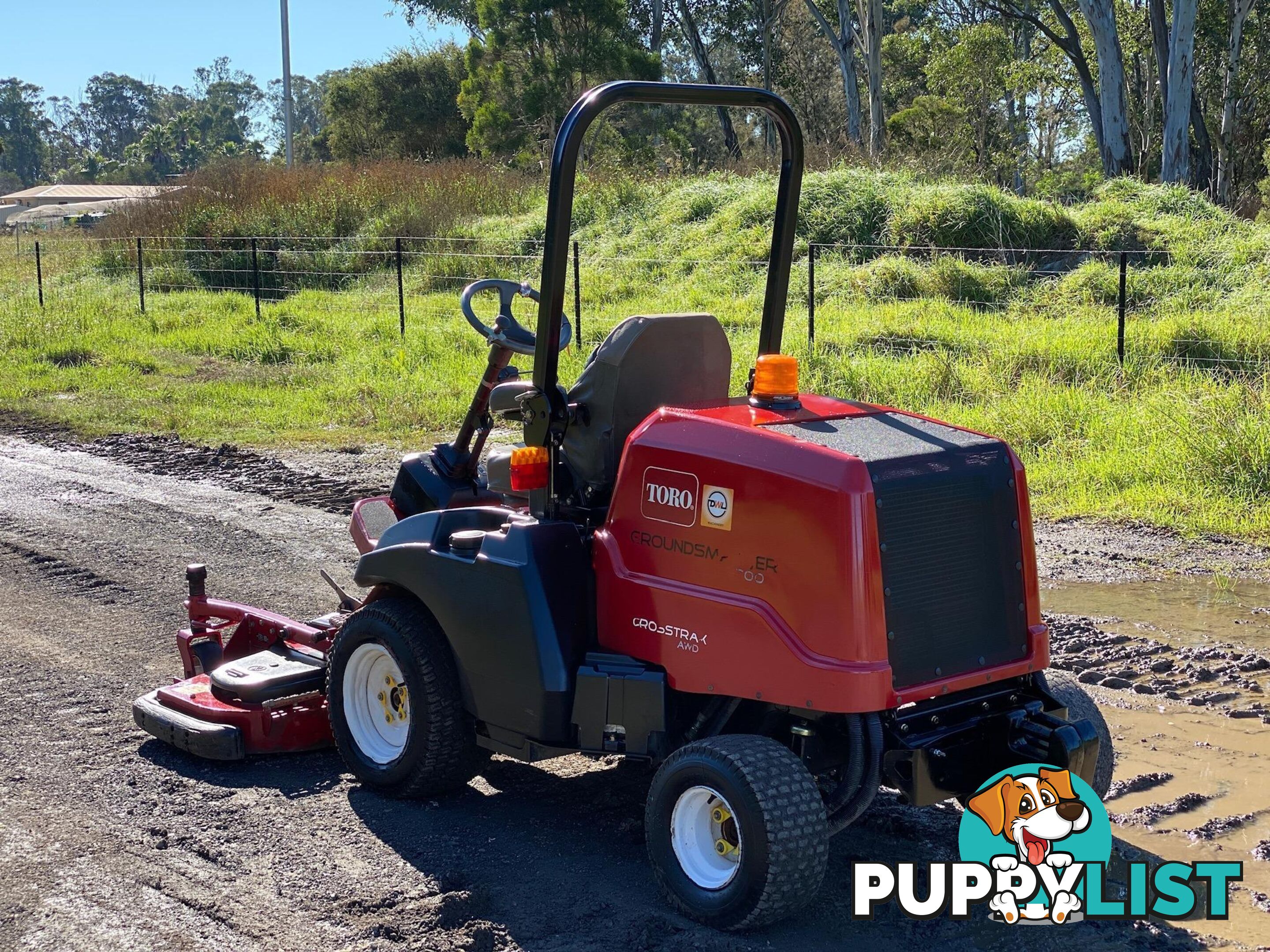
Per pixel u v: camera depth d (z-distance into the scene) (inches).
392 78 1980.8
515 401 175.8
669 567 152.7
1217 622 257.3
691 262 735.1
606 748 157.3
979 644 150.3
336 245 931.3
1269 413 366.9
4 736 202.5
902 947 140.5
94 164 4864.7
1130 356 466.3
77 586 289.3
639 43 1705.2
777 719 153.4
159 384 576.1
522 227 884.0
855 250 718.5
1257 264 615.5
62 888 152.6
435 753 171.9
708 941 140.0
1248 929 144.6
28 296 870.4
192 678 213.2
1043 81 1610.5
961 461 149.2
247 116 5162.4
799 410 162.1
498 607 162.7
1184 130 1126.4
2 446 459.8
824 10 1958.7
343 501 369.1
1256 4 1472.7
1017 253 673.0
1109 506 343.6
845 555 137.4
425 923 143.6
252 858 160.6
